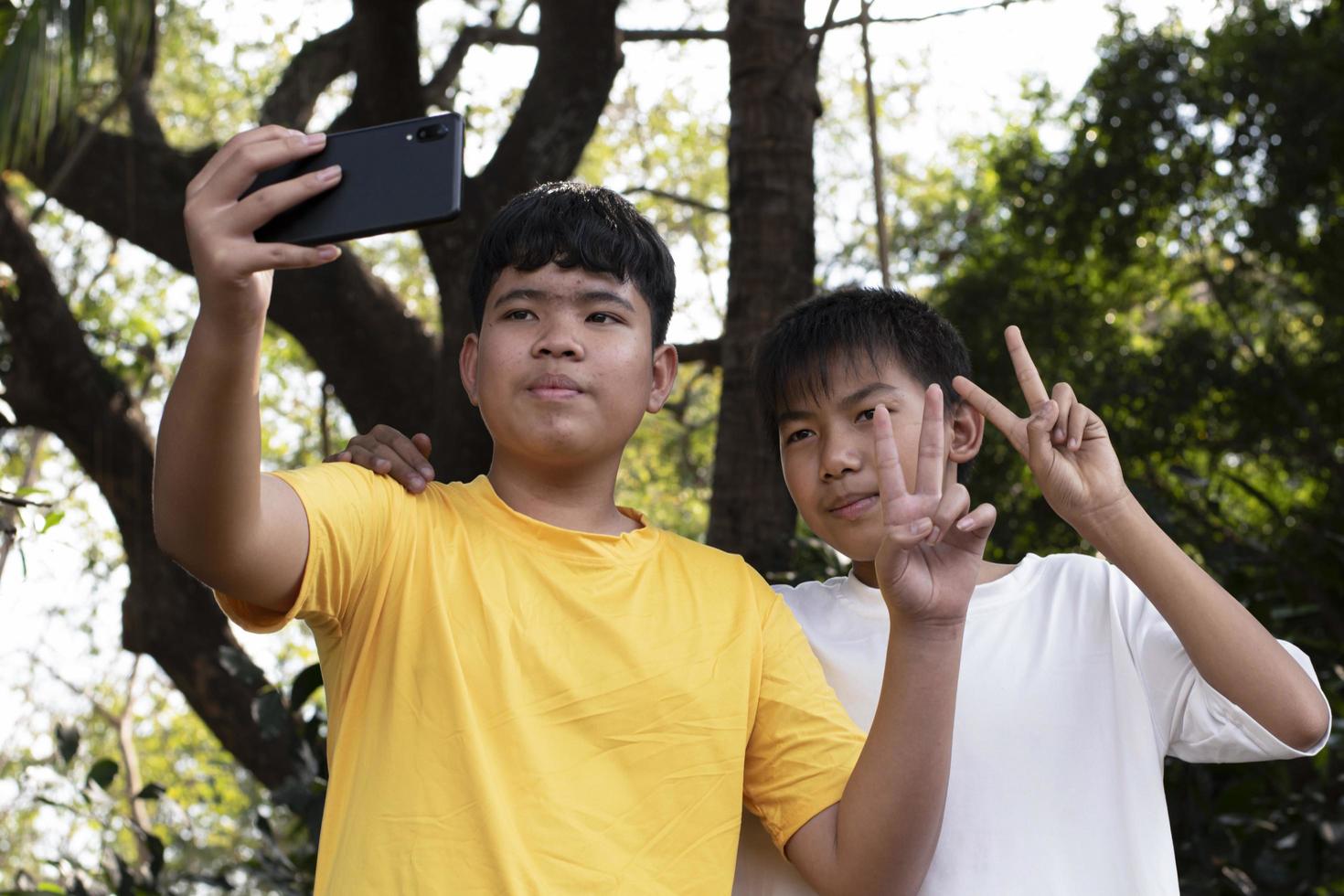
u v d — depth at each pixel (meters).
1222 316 9.61
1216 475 8.54
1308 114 8.36
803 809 1.82
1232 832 3.71
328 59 7.90
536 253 1.85
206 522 1.50
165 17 5.30
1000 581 2.16
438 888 1.59
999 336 9.01
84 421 7.14
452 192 1.48
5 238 6.97
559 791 1.67
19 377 7.09
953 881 1.97
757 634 1.89
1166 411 8.66
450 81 7.91
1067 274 9.31
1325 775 3.86
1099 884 1.97
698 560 1.94
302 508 1.62
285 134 1.51
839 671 2.14
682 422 10.23
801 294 4.75
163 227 7.01
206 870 5.18
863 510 2.09
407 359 7.12
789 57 4.83
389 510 1.76
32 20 4.58
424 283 11.91
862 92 11.95
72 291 10.01
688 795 1.74
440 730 1.66
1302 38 8.55
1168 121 8.84
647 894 1.67
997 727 2.04
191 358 1.46
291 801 3.72
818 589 2.29
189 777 14.01
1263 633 1.89
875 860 1.70
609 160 12.27
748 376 4.67
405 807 1.63
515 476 1.90
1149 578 1.88
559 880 1.62
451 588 1.75
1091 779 2.03
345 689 1.73
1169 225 9.30
